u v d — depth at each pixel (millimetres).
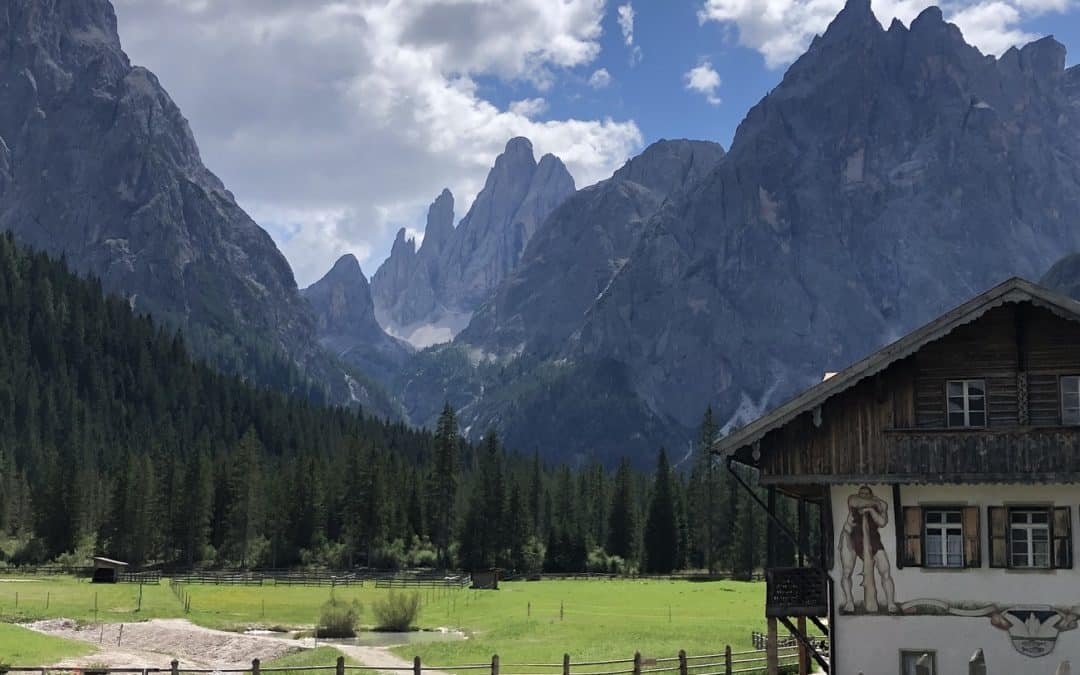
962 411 40750
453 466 198250
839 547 41312
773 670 41312
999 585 40062
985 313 40812
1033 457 39594
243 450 196875
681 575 180500
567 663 48531
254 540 191375
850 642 40844
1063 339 40281
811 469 41188
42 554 185125
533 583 157125
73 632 84500
